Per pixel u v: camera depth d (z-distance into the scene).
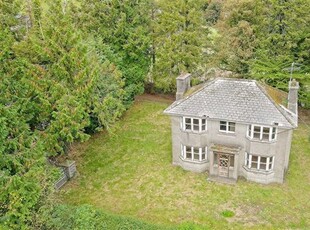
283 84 36.03
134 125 38.56
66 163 29.97
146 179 29.86
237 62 38.38
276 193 27.30
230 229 24.12
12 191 18.62
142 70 41.88
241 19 38.06
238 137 28.09
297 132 35.75
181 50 39.94
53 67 27.34
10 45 27.19
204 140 29.20
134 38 40.09
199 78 41.00
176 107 28.64
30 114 26.02
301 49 36.25
